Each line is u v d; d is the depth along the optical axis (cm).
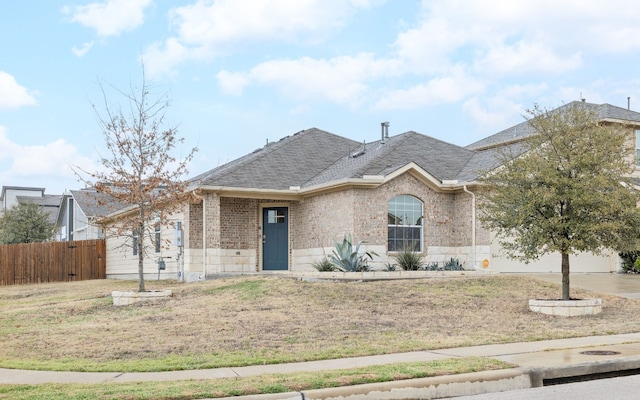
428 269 2362
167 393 845
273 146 3042
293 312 1593
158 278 2797
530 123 1788
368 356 1148
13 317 1781
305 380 915
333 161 2905
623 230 1644
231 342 1284
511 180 1723
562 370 1005
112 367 1079
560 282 2173
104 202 2169
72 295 2327
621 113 2844
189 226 2556
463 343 1257
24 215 4772
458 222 2553
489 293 1881
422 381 916
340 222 2439
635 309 1742
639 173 2698
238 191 2569
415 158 2650
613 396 880
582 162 1633
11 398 834
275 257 2728
